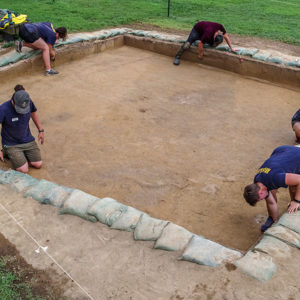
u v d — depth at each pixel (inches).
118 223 136.6
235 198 178.2
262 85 314.3
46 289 113.6
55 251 126.7
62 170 196.7
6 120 173.3
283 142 228.5
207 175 195.2
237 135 235.3
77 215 141.6
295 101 286.8
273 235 129.2
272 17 464.8
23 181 161.5
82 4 502.9
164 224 133.8
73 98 279.1
